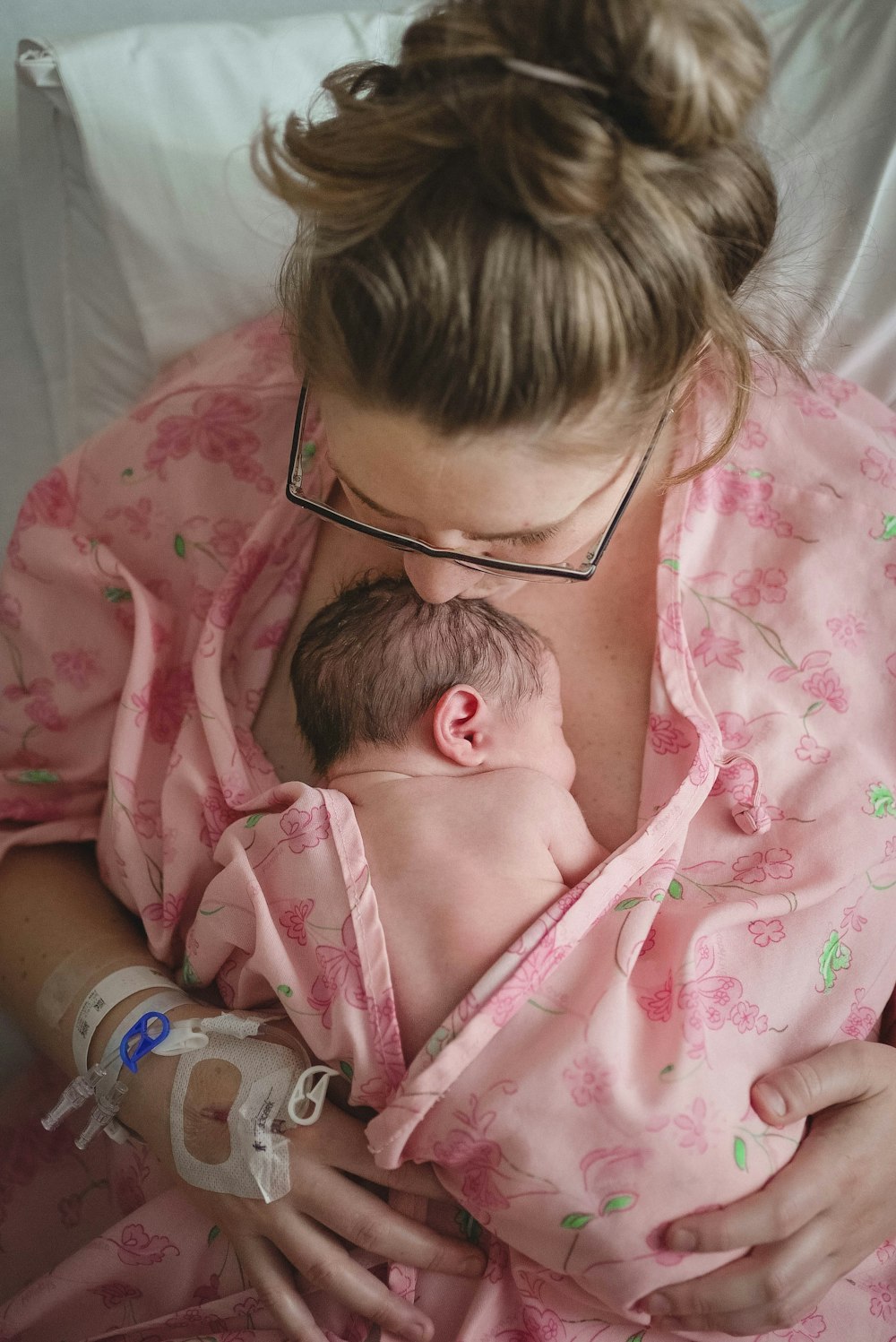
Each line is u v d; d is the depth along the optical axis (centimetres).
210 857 97
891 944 91
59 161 115
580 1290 79
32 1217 113
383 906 83
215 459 110
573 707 99
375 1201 82
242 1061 86
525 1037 77
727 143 66
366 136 61
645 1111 74
